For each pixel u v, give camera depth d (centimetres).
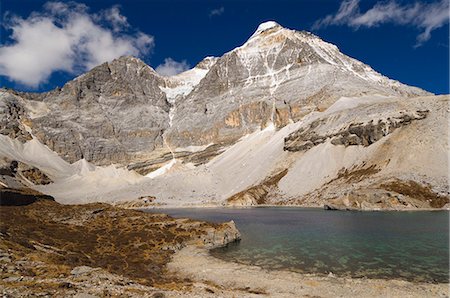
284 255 4706
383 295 3059
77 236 5103
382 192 10906
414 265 4025
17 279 2509
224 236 5656
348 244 5244
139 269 3884
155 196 18675
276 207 13362
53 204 6894
